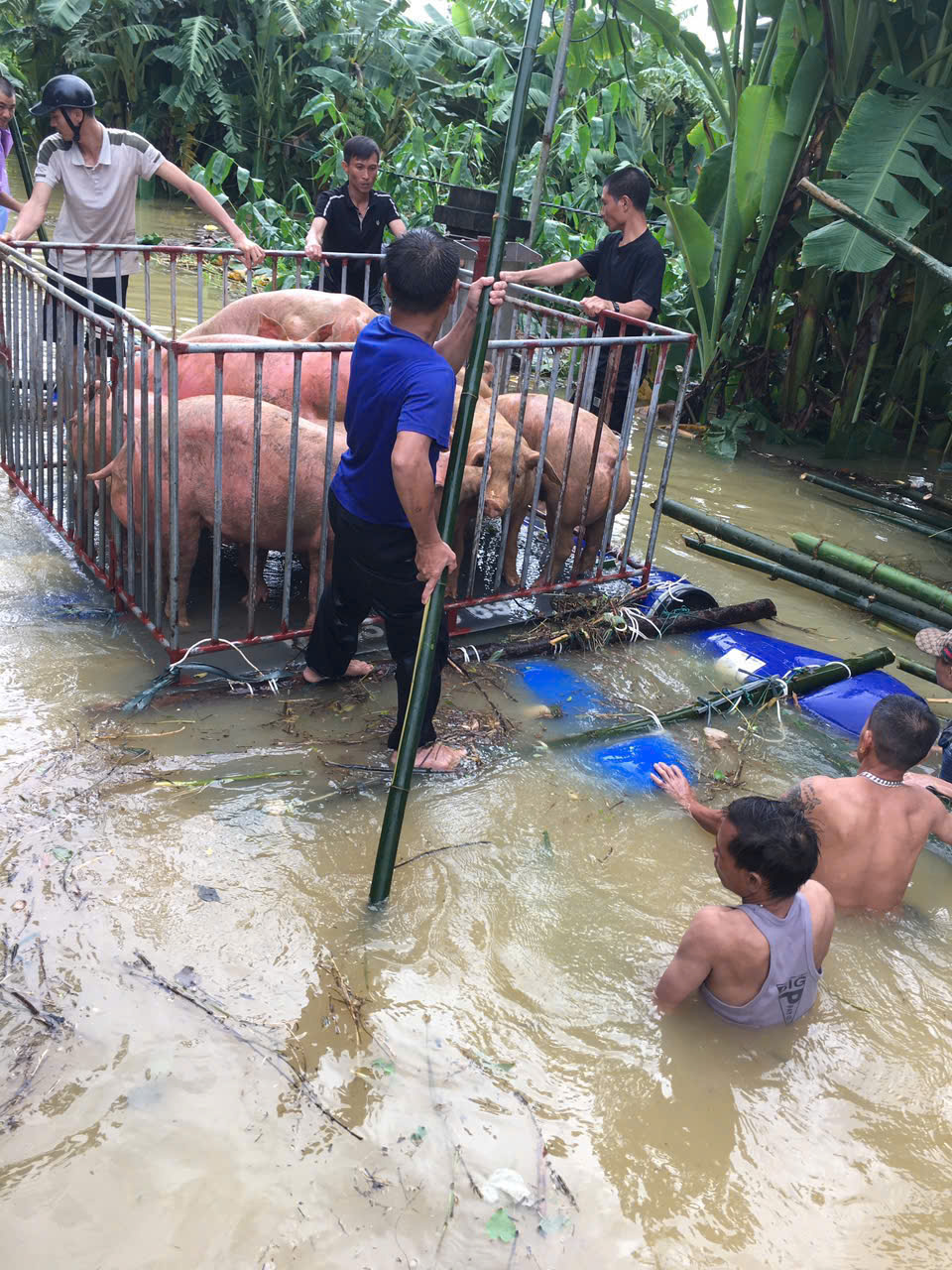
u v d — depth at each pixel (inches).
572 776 159.5
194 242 518.9
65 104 223.6
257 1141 95.1
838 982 123.6
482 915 127.7
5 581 193.2
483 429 189.6
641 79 553.9
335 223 281.9
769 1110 105.3
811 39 329.7
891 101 294.7
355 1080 102.6
